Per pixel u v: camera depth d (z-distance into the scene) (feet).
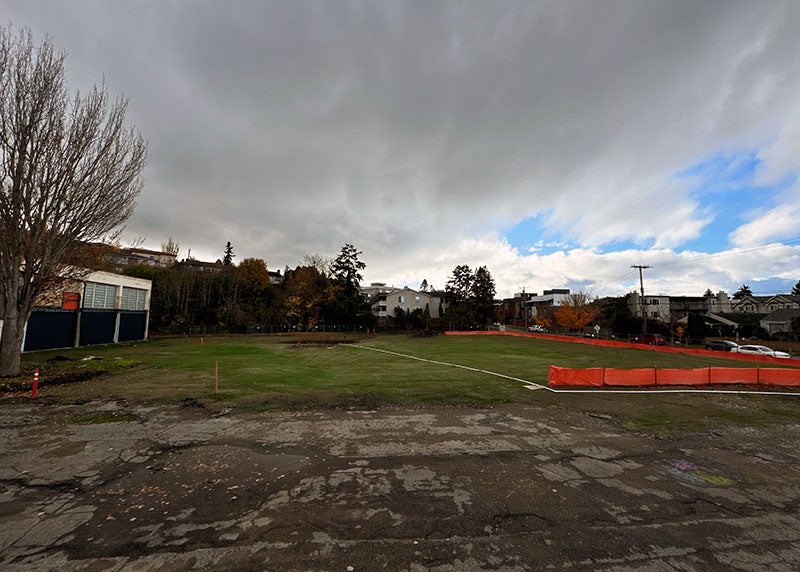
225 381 37.86
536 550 10.51
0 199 38.01
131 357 58.65
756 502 13.82
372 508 12.84
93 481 14.93
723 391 36.32
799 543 11.14
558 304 209.05
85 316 76.89
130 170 46.93
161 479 15.14
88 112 42.83
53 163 40.91
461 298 179.42
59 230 42.27
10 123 38.27
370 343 96.12
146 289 100.17
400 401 29.94
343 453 18.26
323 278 147.64
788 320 123.85
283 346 84.33
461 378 41.91
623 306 152.87
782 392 36.70
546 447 19.60
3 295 39.09
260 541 10.79
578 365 55.77
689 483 15.40
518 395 33.17
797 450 19.99
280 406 27.71
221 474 15.66
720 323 142.20
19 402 28.68
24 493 13.87
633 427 23.86
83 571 9.41
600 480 15.53
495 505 13.17
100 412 25.77
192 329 124.77
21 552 10.21
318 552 10.29
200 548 10.43
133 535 11.07
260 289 161.27
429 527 11.66
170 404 28.07
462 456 18.07
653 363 60.34
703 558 10.27
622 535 11.36
